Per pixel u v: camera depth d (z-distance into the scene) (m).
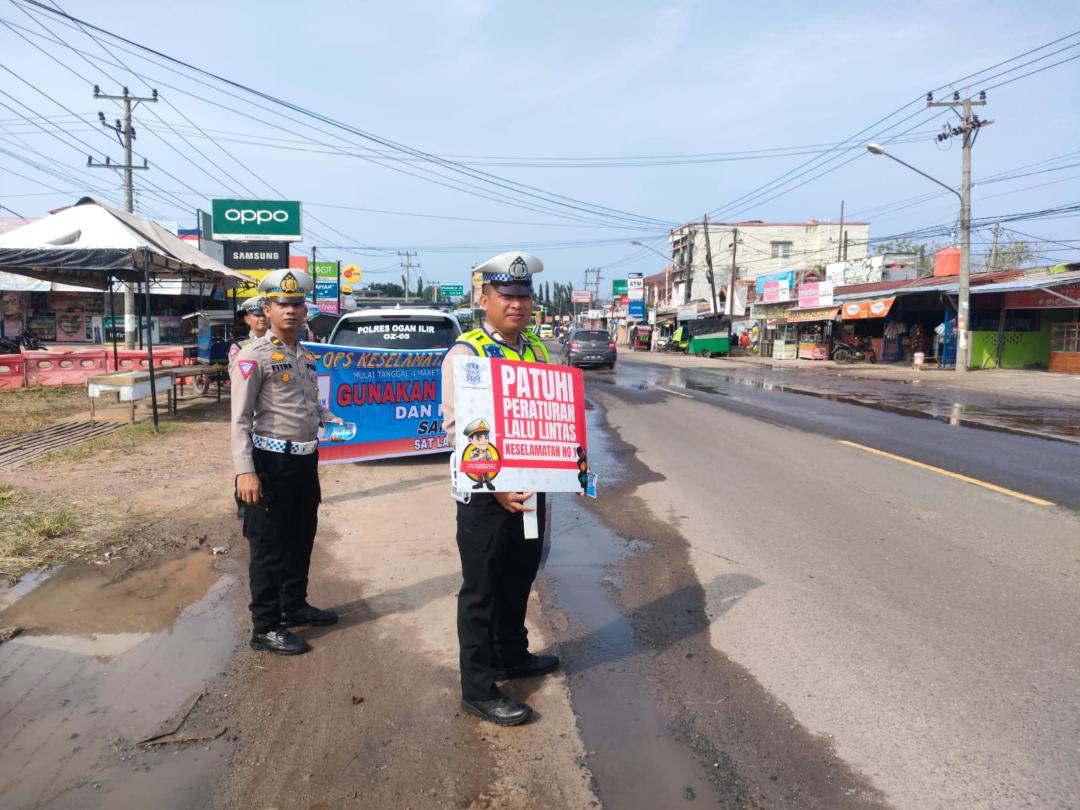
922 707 3.01
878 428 10.90
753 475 7.50
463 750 2.74
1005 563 4.74
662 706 3.05
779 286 40.38
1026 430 10.73
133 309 20.34
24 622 3.81
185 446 8.50
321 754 2.71
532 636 3.73
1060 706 3.01
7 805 2.39
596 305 102.62
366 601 4.16
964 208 23.64
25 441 8.77
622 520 5.83
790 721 2.92
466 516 2.91
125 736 2.80
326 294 34.81
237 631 3.75
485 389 2.81
